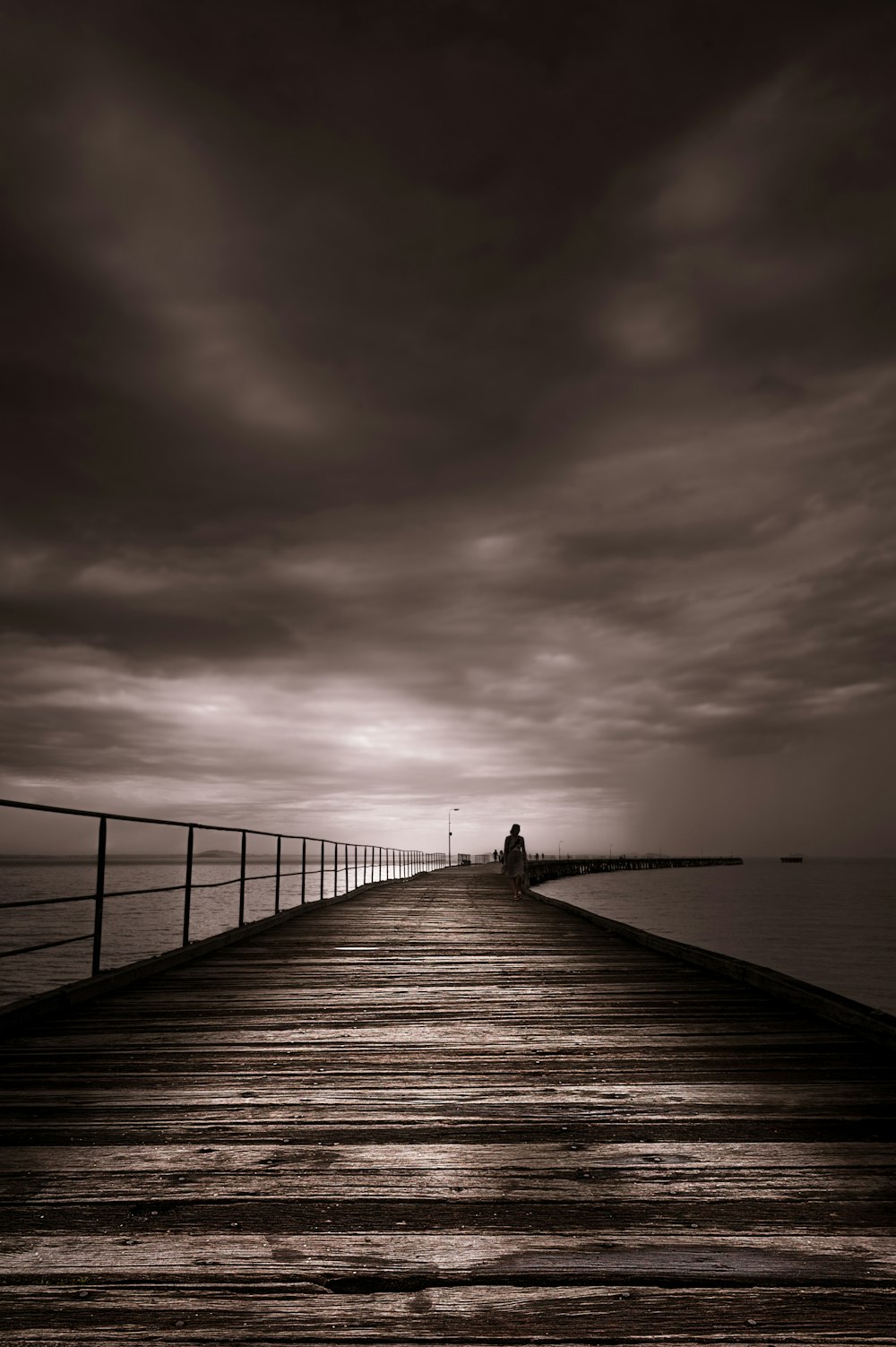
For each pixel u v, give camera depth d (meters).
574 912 13.20
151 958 6.92
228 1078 3.74
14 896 80.88
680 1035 4.61
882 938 44.41
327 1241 2.22
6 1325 1.85
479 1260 2.12
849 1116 3.20
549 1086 3.61
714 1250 2.16
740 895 93.31
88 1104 3.36
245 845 9.95
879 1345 1.79
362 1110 3.29
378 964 7.55
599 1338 1.82
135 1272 2.06
